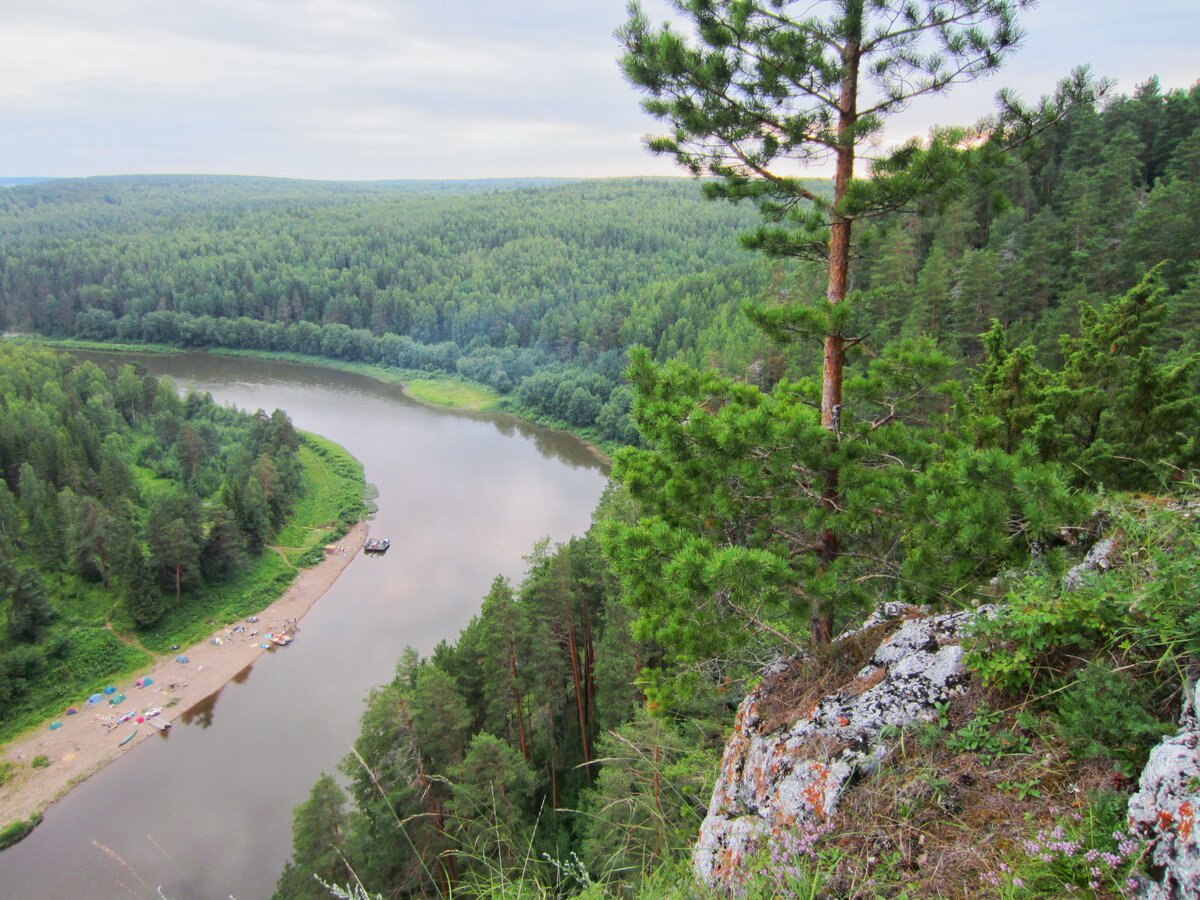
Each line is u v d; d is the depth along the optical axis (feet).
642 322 376.07
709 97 33.68
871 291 34.81
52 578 185.16
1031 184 245.45
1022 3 29.68
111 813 122.31
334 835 79.51
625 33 34.37
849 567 33.55
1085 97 30.89
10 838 117.60
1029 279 176.55
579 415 335.47
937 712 21.04
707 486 34.99
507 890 22.86
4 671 149.07
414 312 502.79
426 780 81.71
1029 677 19.85
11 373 317.22
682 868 25.54
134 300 540.93
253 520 210.18
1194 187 172.96
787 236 37.78
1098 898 14.37
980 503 27.27
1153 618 18.20
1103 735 17.26
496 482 272.51
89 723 146.72
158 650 171.22
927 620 25.88
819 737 23.06
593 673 107.14
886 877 17.22
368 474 279.69
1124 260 162.30
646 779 44.14
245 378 437.17
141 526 213.25
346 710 148.46
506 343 456.86
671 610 35.50
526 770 82.99
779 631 36.11
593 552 103.91
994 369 67.51
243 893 105.50
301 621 183.52
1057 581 23.97
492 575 203.21
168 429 284.20
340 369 467.11
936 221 218.18
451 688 86.33
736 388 39.93
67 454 230.48
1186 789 13.82
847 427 37.32
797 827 20.18
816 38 32.48
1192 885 12.62
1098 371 61.72
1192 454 48.57
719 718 52.34
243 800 124.36
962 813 18.01
